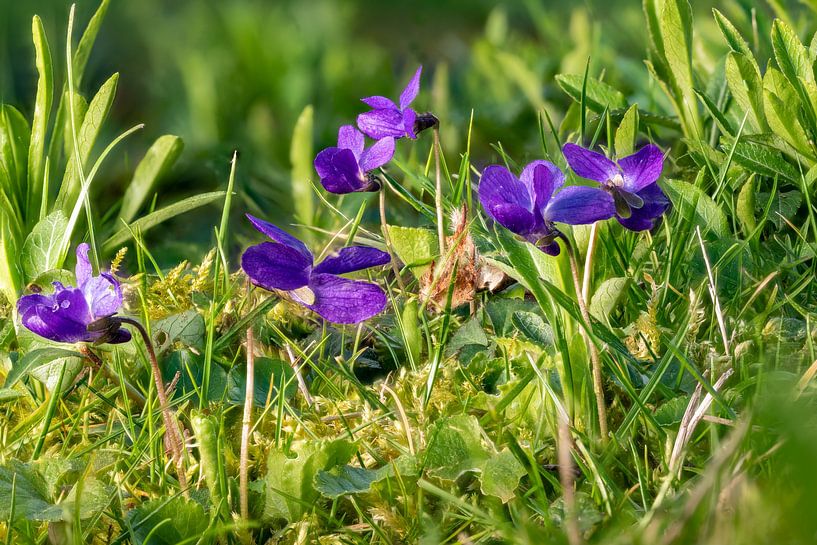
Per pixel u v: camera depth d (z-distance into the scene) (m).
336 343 0.58
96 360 0.55
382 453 0.55
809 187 0.60
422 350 0.58
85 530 0.52
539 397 0.54
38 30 0.60
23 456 0.55
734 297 0.57
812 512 0.49
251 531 0.53
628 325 0.58
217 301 0.59
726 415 0.53
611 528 0.51
